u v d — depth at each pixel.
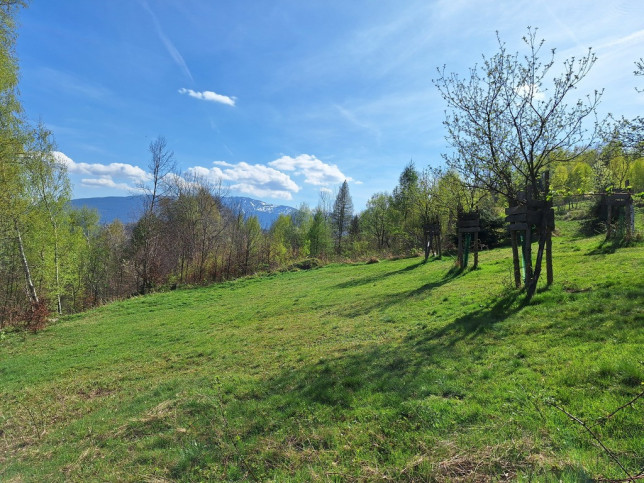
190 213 42.03
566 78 8.86
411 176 44.84
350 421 5.15
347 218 68.44
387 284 18.03
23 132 21.66
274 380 7.61
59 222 29.56
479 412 4.61
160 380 9.76
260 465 4.50
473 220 17.12
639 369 4.67
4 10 18.03
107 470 5.32
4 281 33.00
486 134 10.30
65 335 19.19
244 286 29.02
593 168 26.89
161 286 35.38
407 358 7.13
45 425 8.08
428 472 3.60
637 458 3.23
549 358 5.76
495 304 9.50
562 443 3.71
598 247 15.22
